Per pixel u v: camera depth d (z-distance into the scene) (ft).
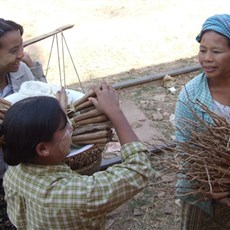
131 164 5.26
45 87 7.35
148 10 20.54
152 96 13.94
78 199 4.95
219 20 6.34
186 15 19.85
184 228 8.02
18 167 5.30
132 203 9.98
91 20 19.85
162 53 16.80
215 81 6.77
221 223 8.70
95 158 7.14
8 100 7.07
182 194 6.79
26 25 19.77
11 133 4.93
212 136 6.36
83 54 16.89
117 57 16.61
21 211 5.38
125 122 5.68
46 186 5.02
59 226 5.06
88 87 14.70
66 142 5.16
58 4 21.83
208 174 5.94
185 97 6.93
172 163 6.68
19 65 8.01
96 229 5.49
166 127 12.48
